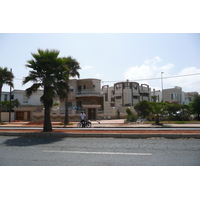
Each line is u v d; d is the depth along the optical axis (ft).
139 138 34.47
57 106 153.28
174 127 56.44
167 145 27.73
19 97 147.74
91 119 108.37
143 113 95.86
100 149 25.43
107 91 190.49
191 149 24.91
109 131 41.09
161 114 68.13
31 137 37.22
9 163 19.20
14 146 27.91
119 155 22.12
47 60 41.24
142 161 19.60
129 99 166.61
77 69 81.05
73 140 33.04
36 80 43.68
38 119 111.75
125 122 79.82
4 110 130.00
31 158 21.04
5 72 83.97
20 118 111.34
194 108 83.35
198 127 55.47
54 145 28.53
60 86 43.50
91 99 130.62
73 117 108.06
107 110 124.67
